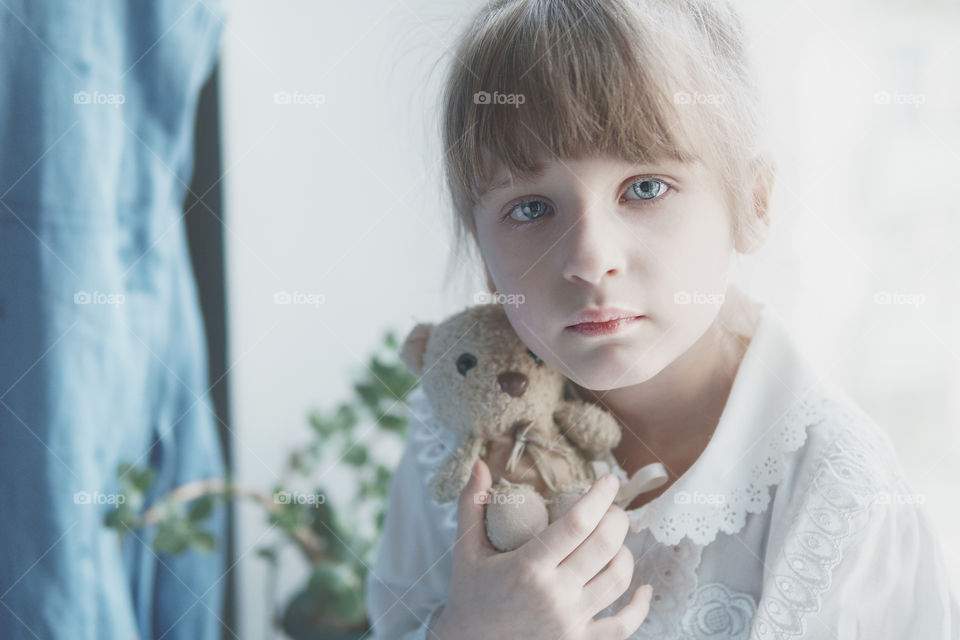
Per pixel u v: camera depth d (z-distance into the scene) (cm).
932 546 54
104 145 79
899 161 100
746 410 55
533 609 51
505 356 55
